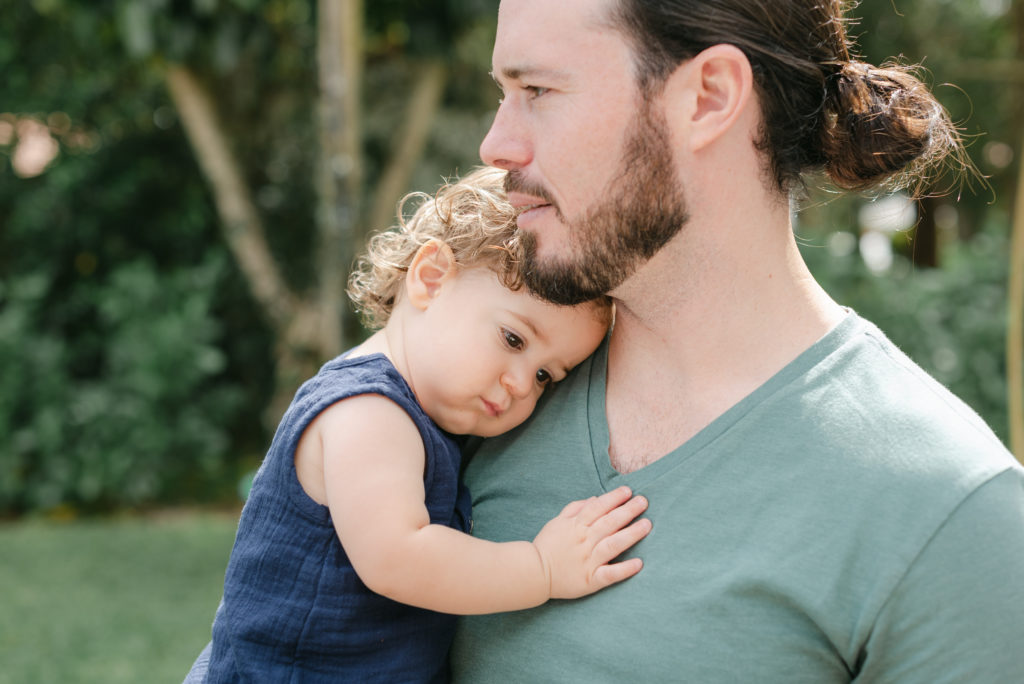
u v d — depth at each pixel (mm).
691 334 1287
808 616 1128
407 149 5738
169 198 7406
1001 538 1080
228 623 1384
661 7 1176
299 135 7195
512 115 1284
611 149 1204
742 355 1269
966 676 1068
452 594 1271
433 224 1532
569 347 1409
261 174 7277
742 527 1183
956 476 1104
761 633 1146
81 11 5168
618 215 1219
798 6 1243
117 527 5945
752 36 1208
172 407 6289
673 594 1195
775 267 1271
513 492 1415
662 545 1226
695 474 1234
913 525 1095
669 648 1180
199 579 5051
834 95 1311
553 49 1214
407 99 6996
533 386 1429
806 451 1179
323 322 4500
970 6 8586
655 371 1337
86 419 6160
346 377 1397
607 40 1194
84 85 7086
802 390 1217
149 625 4410
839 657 1138
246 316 7602
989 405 5871
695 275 1256
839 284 6031
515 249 1397
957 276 6090
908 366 1237
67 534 5754
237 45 5055
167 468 6273
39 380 6215
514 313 1388
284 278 7281
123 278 6426
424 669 1394
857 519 1121
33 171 7410
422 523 1305
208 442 6340
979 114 8578
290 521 1363
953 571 1075
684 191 1218
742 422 1226
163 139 7352
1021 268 3145
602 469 1330
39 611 4527
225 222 6453
